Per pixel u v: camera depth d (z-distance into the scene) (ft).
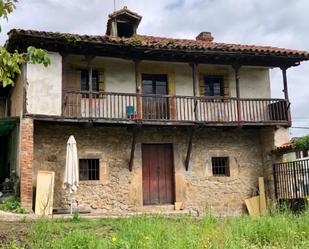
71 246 22.68
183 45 49.32
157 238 22.58
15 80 53.78
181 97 50.57
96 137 50.98
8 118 47.83
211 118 53.93
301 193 49.14
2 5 16.61
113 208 49.88
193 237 22.30
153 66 54.75
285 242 23.21
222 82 57.57
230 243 21.66
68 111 48.91
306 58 54.34
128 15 56.70
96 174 50.55
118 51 48.93
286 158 53.83
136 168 51.72
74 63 51.47
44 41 45.24
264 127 55.36
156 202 52.49
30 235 25.93
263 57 53.52
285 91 54.85
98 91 52.16
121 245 22.00
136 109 50.57
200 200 53.11
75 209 47.16
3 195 45.78
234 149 55.83
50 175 45.73
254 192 55.36
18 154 47.37
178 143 53.88
